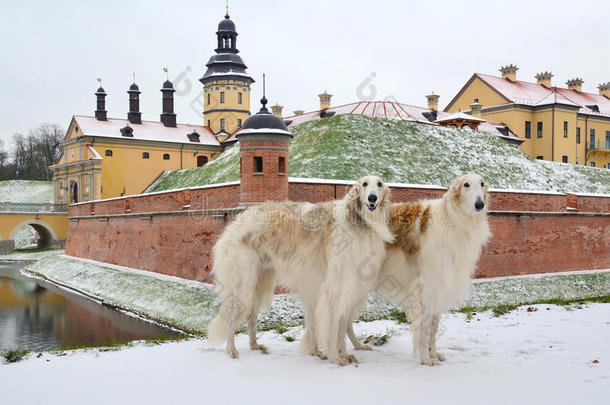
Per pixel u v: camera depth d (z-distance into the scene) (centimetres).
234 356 707
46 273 3906
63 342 1764
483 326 909
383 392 534
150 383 587
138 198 2995
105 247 3550
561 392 531
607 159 7412
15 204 5700
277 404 505
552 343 761
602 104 7744
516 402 503
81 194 6088
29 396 550
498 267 2272
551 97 6788
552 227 2469
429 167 3650
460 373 606
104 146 6109
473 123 4975
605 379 574
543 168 4341
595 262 2634
